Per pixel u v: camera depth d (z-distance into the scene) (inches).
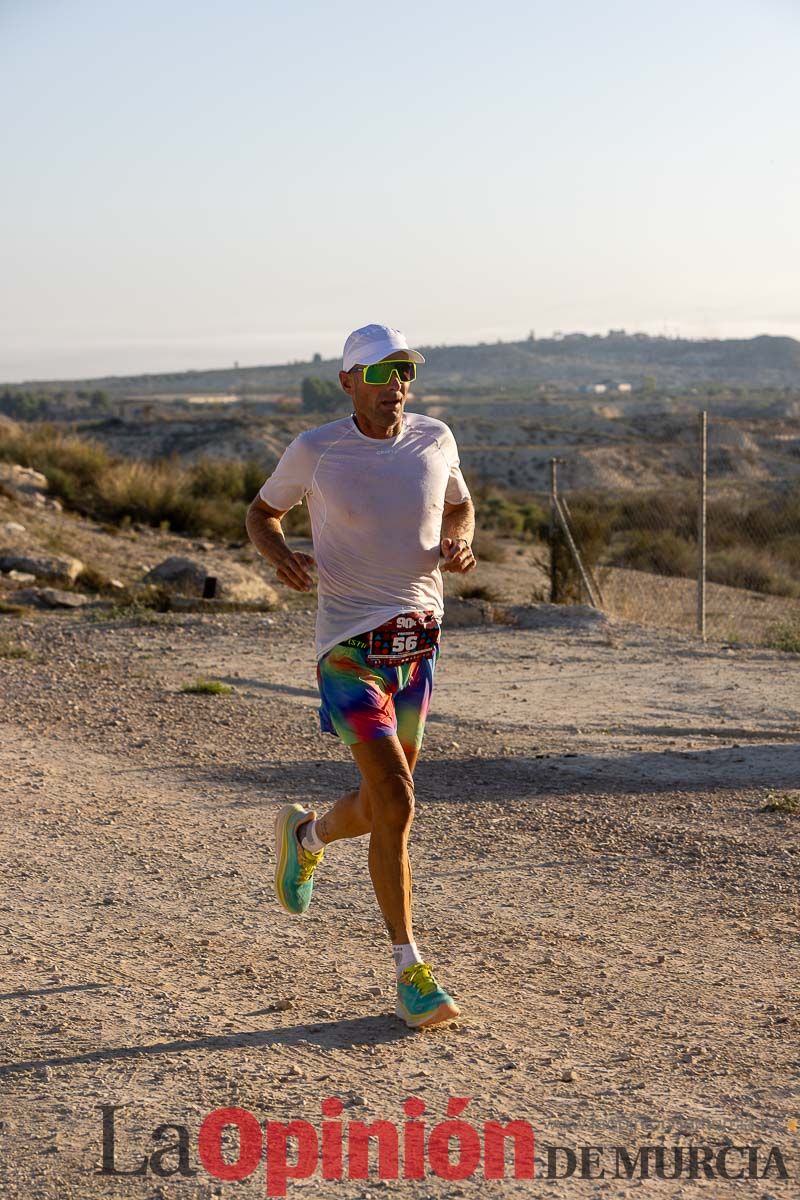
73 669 522.0
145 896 230.7
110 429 4261.8
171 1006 175.3
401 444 173.0
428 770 338.3
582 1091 146.3
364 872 247.1
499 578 977.5
